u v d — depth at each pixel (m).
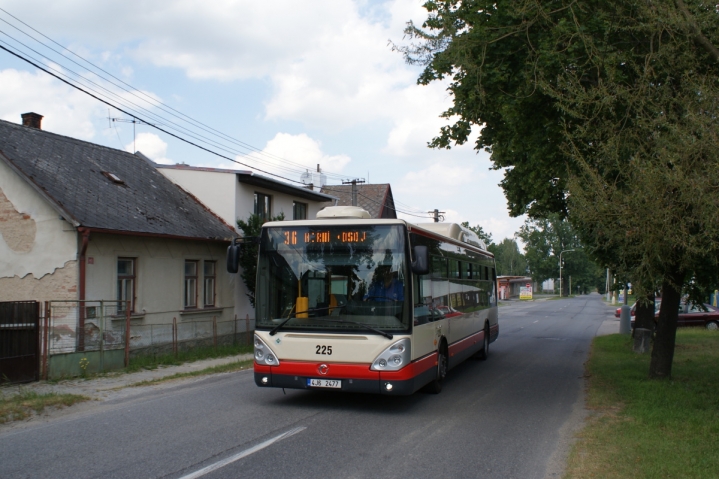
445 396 10.41
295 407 9.23
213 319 17.52
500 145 14.67
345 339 8.49
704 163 7.28
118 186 17.73
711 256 8.23
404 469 6.02
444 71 10.62
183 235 16.92
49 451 6.58
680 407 8.80
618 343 19.81
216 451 6.58
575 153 9.12
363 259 8.74
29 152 16.11
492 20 10.20
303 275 8.87
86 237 13.85
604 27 9.47
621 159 8.66
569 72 9.50
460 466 6.16
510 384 11.86
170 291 17.05
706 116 7.61
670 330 11.55
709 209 6.93
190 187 21.05
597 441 7.08
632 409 8.84
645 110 8.84
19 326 11.38
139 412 8.82
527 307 60.41
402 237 8.73
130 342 15.14
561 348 19.75
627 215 7.82
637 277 8.37
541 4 9.88
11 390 10.62
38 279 14.22
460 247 13.07
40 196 14.31
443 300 11.08
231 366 14.22
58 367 12.06
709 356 15.77
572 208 8.76
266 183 21.91
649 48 9.51
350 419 8.40
